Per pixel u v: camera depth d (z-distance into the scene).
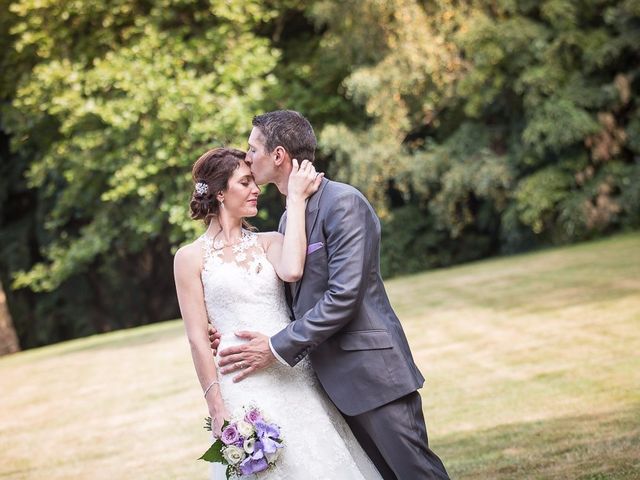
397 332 3.52
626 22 16.88
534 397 6.27
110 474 6.01
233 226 3.62
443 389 6.98
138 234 19.50
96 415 8.16
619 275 11.00
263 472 3.41
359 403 3.40
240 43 17.66
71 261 18.56
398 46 16.81
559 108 16.58
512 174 17.38
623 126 17.73
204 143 17.27
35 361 13.02
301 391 3.52
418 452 3.43
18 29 17.22
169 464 6.05
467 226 20.52
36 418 8.48
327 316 3.31
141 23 17.55
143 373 10.00
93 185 18.92
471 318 9.95
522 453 4.98
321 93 19.66
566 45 16.95
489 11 17.80
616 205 16.75
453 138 17.98
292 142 3.53
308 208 3.53
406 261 19.86
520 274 12.87
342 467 3.45
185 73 17.02
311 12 18.11
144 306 22.83
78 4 17.36
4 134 22.36
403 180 17.55
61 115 17.50
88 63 18.33
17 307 22.42
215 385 3.50
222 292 3.54
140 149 16.78
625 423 5.25
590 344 7.66
